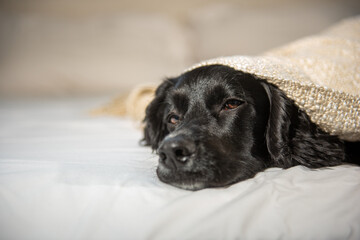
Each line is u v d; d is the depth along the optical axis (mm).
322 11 5230
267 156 1424
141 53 5148
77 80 4926
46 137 1950
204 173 1138
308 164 1328
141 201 924
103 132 2125
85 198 935
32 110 3357
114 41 5172
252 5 5918
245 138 1358
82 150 1534
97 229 849
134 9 6156
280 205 900
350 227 849
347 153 1497
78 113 3113
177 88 1541
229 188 1045
